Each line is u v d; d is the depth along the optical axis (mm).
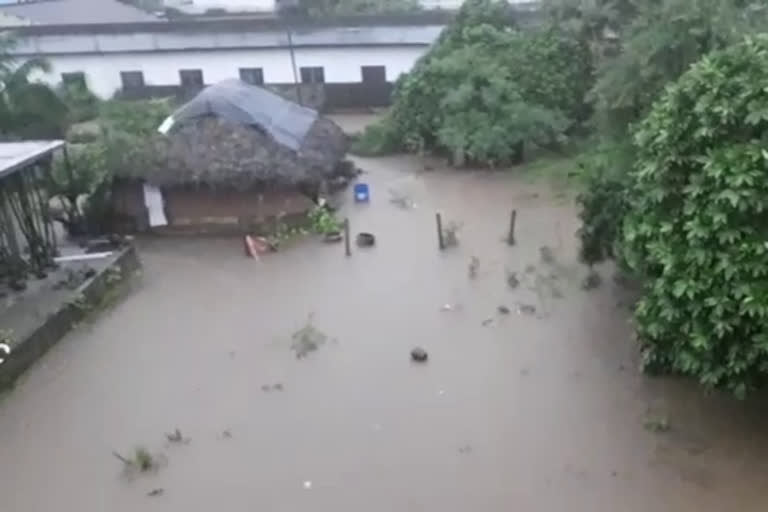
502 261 15391
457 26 24047
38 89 22859
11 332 12672
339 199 19891
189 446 10195
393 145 23906
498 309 13367
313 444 10078
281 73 27906
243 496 9203
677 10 12219
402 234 17281
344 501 9008
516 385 11086
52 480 9734
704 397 10453
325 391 11273
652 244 9000
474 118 21688
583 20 19281
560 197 18906
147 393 11531
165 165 17766
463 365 11711
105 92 28547
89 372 12242
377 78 27609
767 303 7988
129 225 18422
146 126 20875
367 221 18266
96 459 10086
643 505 8609
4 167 13859
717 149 8477
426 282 14695
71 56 28297
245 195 18078
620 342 12000
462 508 8766
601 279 14148
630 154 12320
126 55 28109
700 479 8945
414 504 8875
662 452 9445
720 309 8297
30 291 14391
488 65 22062
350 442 10070
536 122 21344
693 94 8750
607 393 10734
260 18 28047
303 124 20438
